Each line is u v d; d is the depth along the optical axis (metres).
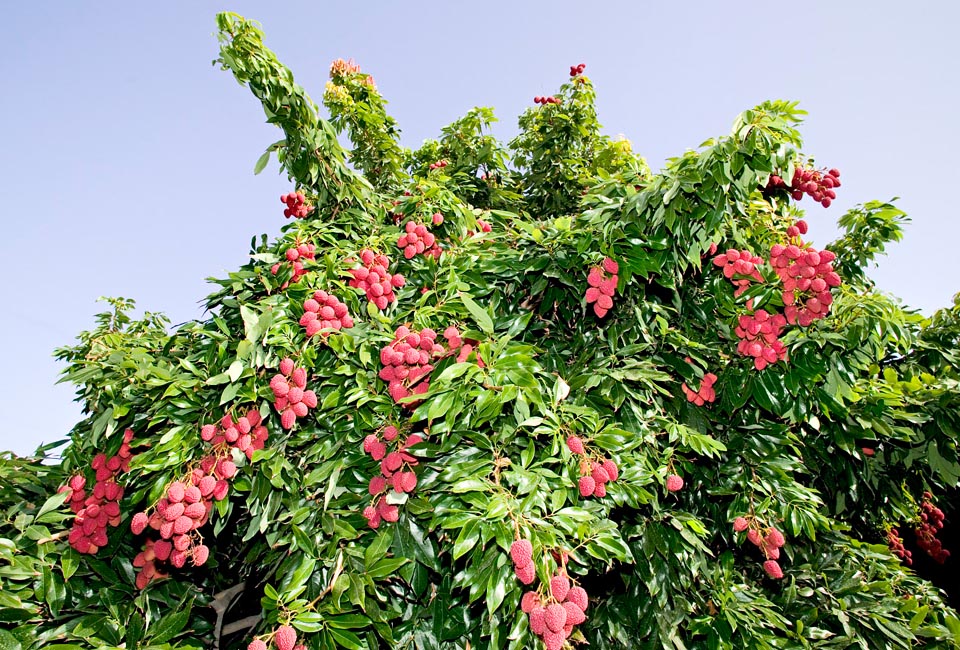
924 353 4.79
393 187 5.50
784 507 2.95
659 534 2.76
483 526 1.73
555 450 1.96
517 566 1.69
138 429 2.88
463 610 2.44
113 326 4.99
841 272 4.91
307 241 3.24
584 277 2.96
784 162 2.57
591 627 2.84
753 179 2.70
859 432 3.47
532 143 6.20
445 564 2.47
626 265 2.72
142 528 2.35
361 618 2.09
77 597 2.79
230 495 2.58
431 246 3.49
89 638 2.33
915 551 8.04
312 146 3.42
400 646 2.43
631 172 3.37
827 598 3.50
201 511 2.30
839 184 4.36
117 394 2.93
